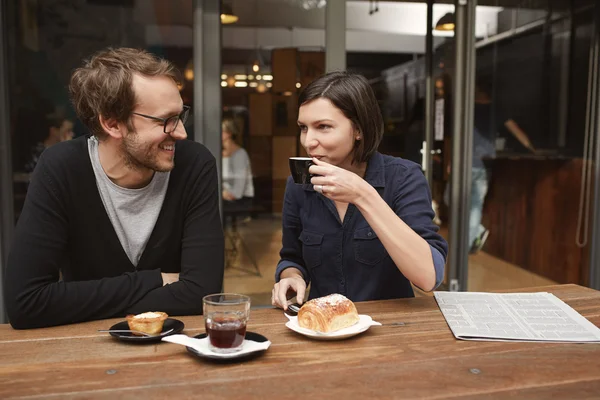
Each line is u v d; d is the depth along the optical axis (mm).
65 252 1439
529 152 3598
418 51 3664
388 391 840
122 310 1262
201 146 1541
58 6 3055
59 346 1060
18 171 3047
